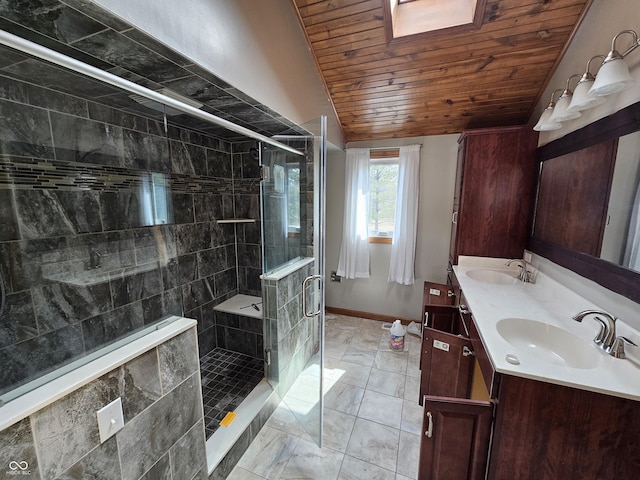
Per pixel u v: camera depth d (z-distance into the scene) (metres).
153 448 1.04
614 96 1.27
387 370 2.36
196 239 2.42
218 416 1.73
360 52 2.03
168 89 1.37
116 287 1.60
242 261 2.87
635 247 1.10
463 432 1.10
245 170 2.72
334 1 1.71
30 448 0.69
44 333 1.37
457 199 2.64
